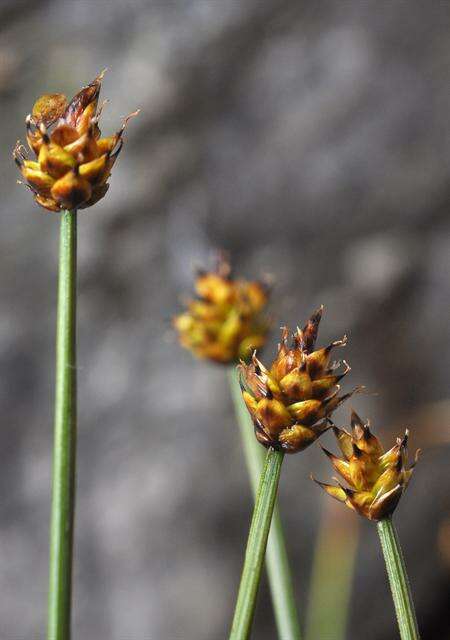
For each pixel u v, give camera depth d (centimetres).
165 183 48
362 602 47
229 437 46
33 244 47
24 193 48
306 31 50
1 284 47
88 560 46
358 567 47
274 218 49
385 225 50
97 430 46
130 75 49
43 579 45
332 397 19
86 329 47
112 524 46
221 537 46
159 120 48
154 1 49
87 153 20
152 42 49
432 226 50
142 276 47
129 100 48
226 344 25
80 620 45
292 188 49
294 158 49
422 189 50
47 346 47
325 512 46
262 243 48
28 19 49
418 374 49
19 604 45
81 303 47
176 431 46
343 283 49
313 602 45
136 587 45
